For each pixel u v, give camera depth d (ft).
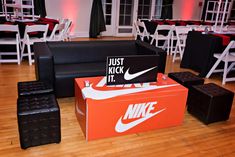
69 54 10.11
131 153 6.31
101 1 23.90
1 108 8.39
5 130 7.08
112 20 25.66
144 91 7.04
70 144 6.55
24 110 5.91
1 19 14.87
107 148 6.47
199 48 13.16
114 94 6.75
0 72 12.21
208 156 6.35
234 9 25.82
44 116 6.03
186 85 8.92
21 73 12.19
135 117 7.02
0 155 5.99
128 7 25.72
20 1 15.52
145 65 7.32
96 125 6.63
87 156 6.10
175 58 16.22
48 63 8.09
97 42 10.80
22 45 13.83
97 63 10.14
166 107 7.32
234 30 15.42
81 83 7.37
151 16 26.30
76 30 24.27
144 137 7.07
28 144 6.20
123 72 7.16
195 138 7.16
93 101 6.33
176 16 27.48
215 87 8.33
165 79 8.00
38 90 7.24
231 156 6.41
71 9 23.31
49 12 22.41
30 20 15.15
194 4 27.73
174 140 6.99
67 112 8.37
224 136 7.35
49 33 14.65
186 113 8.72
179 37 15.66
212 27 16.08
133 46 11.32
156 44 17.31
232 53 13.19
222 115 8.06
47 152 6.18
